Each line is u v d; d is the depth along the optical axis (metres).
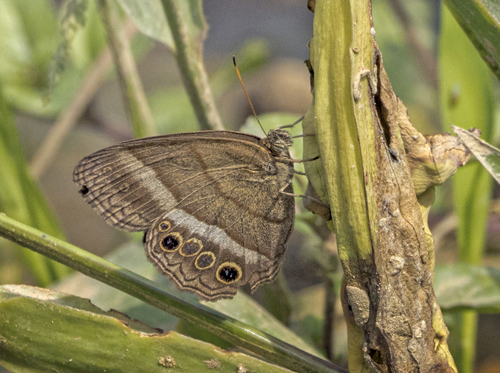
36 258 0.88
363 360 0.84
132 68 0.88
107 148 0.85
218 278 0.85
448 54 0.86
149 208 0.85
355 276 0.83
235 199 0.85
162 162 0.85
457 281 0.86
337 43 0.83
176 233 0.85
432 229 0.89
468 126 0.86
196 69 0.86
